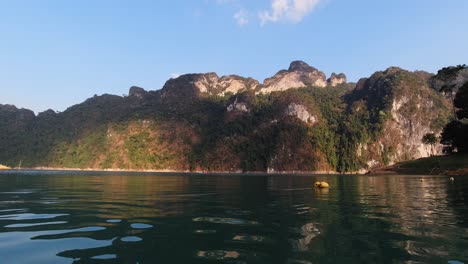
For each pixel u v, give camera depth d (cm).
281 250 582
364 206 1190
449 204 1239
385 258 534
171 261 519
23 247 595
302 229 763
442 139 6456
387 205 1217
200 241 646
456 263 509
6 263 505
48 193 1723
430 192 1784
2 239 655
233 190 2083
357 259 530
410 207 1154
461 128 5850
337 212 1034
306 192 1895
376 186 2383
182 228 773
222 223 841
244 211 1060
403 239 661
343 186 2481
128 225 808
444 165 4650
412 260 523
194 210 1080
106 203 1271
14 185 2384
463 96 6138
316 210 1083
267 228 777
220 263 509
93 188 2173
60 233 711
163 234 708
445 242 636
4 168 15500
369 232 729
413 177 3828
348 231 742
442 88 7269
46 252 564
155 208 1128
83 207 1142
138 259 528
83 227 780
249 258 536
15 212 1016
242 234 710
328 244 624
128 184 2806
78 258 532
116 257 538
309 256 546
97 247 597
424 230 749
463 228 771
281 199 1456
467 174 3881
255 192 1908
